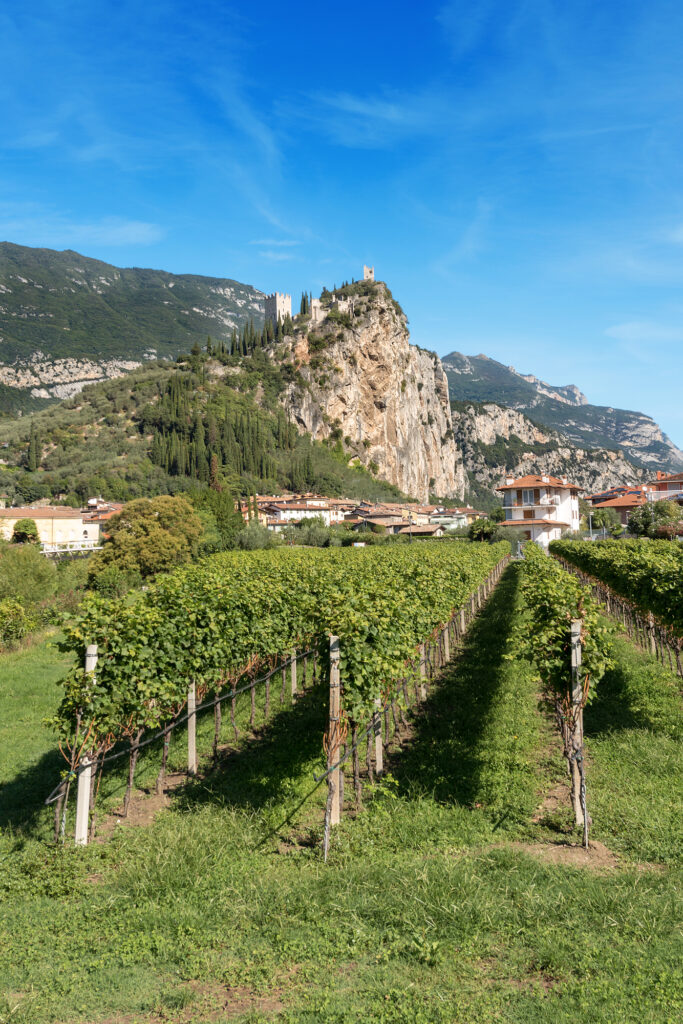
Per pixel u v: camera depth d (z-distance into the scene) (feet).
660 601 45.65
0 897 19.93
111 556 174.50
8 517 270.26
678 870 20.17
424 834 23.41
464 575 64.34
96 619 24.98
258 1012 14.40
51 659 64.69
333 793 24.70
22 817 26.45
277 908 18.45
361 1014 14.15
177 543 184.55
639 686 41.93
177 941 17.12
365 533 322.14
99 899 19.62
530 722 36.45
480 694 42.83
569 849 22.22
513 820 24.49
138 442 535.60
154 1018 14.37
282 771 30.63
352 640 26.27
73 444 533.14
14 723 41.14
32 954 16.67
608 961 15.58
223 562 96.48
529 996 14.67
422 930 17.06
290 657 46.09
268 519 418.92
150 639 27.48
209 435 538.47
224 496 281.74
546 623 27.07
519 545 253.24
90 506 365.61
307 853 22.34
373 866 20.80
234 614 35.32
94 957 16.61
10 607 77.97
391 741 34.88
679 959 15.51
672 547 95.86
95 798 25.93
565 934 16.87
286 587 48.21
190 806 26.91
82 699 23.75
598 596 92.27
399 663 29.17
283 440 633.20
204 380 650.84
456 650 60.18
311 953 16.46
